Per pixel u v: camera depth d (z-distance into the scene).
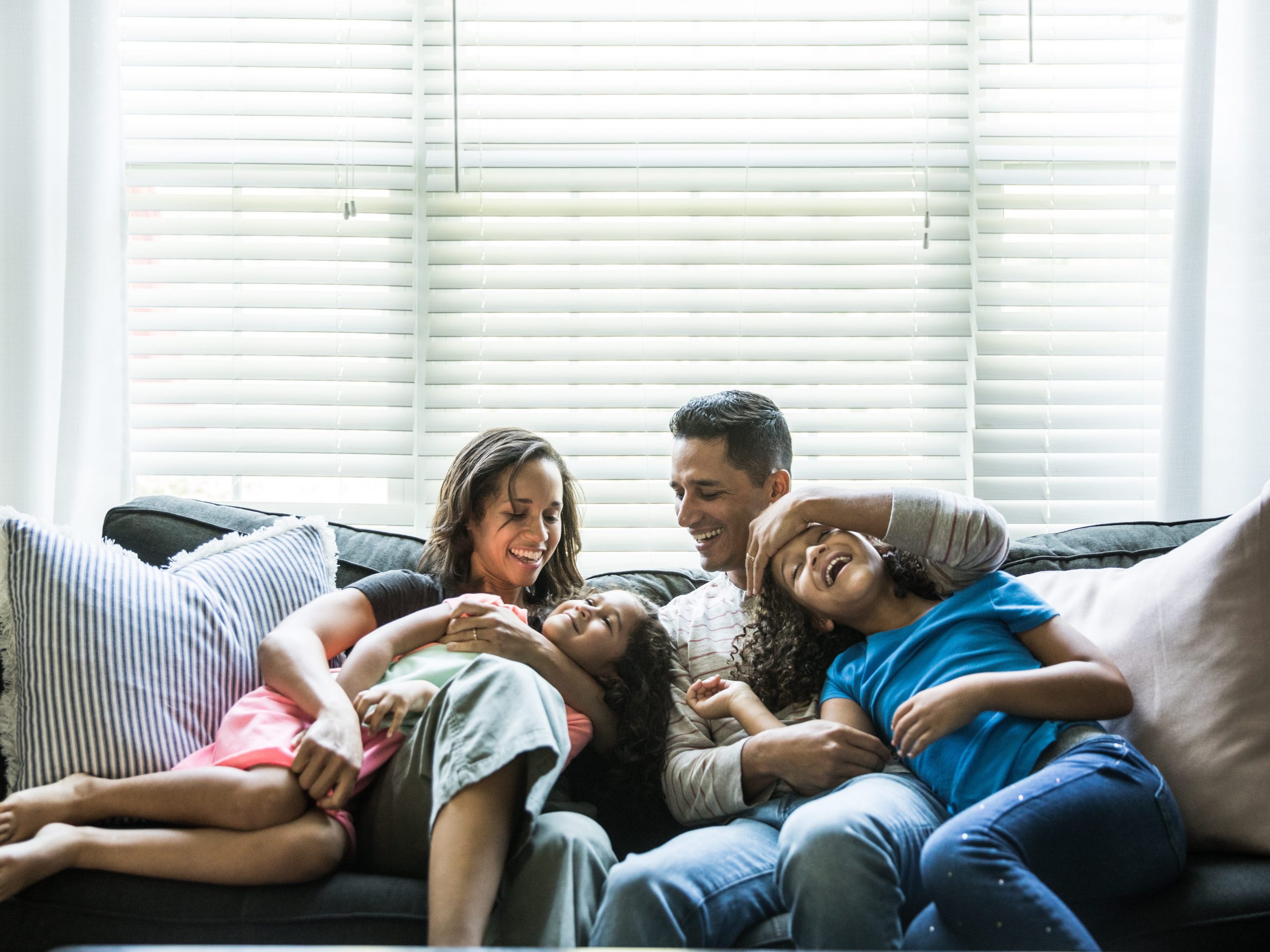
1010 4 2.25
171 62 2.23
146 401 2.22
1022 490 2.23
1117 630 1.50
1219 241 2.15
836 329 2.25
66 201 2.14
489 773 1.22
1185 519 1.99
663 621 1.71
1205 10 2.07
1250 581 1.38
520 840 1.25
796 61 2.24
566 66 2.24
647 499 2.24
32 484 2.07
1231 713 1.35
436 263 2.24
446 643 1.54
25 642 1.39
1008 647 1.44
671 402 2.25
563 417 2.26
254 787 1.26
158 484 2.36
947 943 1.13
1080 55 2.25
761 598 1.59
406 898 1.21
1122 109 2.24
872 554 1.52
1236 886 1.23
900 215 2.24
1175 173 2.20
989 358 2.26
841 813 1.20
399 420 2.25
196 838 1.24
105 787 1.29
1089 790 1.22
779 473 1.73
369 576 1.79
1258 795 1.31
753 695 1.51
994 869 1.11
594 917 1.26
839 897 1.14
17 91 2.06
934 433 2.27
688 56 2.25
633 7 2.25
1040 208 2.25
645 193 2.26
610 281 2.24
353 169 2.25
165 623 1.46
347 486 2.35
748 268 2.26
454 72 2.20
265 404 2.24
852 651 1.55
